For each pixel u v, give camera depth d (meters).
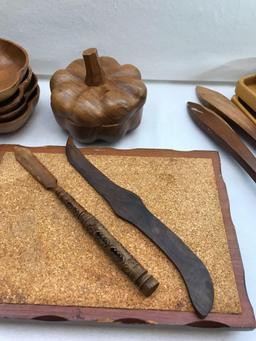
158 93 0.50
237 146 0.40
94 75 0.40
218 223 0.34
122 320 0.28
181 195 0.36
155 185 0.37
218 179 0.37
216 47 0.49
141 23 0.47
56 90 0.40
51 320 0.29
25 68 0.41
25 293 0.29
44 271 0.31
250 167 0.39
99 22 0.47
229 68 0.50
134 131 0.45
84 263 0.31
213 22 0.47
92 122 0.39
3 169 0.38
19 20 0.47
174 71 0.51
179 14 0.46
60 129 0.44
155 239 0.32
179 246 0.32
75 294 0.29
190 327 0.29
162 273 0.30
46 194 0.36
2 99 0.39
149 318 0.28
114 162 0.39
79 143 0.42
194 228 0.34
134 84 0.41
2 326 0.30
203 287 0.29
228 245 0.32
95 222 0.32
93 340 0.29
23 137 0.43
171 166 0.39
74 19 0.47
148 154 0.40
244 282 0.30
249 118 0.44
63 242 0.32
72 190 0.36
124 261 0.29
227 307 0.29
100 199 0.35
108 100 0.39
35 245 0.32
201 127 0.44
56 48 0.49
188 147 0.43
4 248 0.32
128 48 0.49
